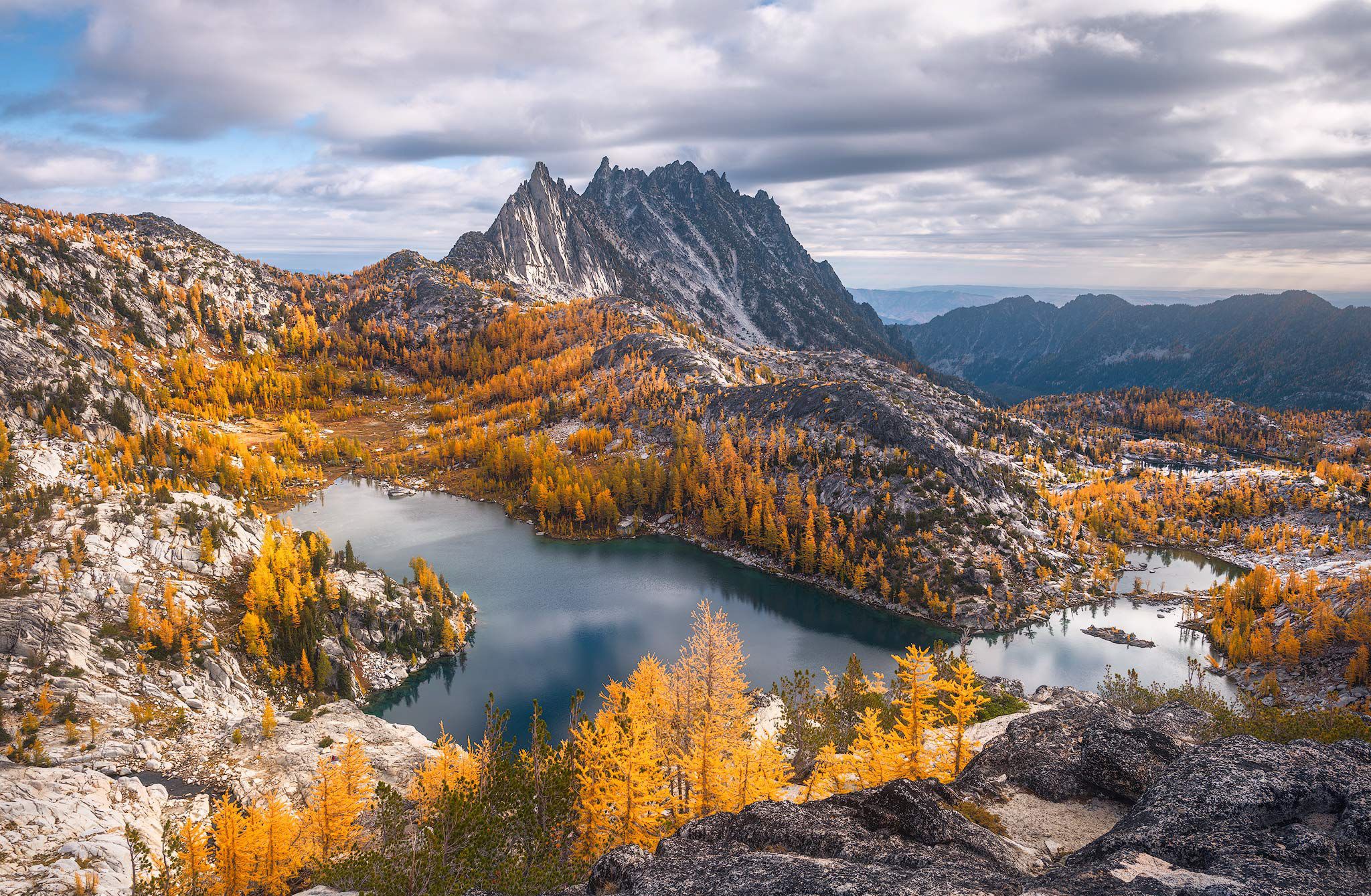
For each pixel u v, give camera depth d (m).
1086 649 157.88
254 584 125.75
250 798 72.94
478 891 29.56
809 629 160.75
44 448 181.50
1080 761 33.91
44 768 70.44
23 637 94.88
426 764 67.56
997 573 187.50
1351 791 21.62
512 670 134.88
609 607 166.62
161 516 142.88
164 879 52.56
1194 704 82.38
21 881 52.28
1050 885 18.53
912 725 46.91
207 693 103.25
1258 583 172.88
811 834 24.55
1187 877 18.08
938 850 23.61
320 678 119.44
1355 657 127.12
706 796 48.88
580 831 42.41
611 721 49.53
